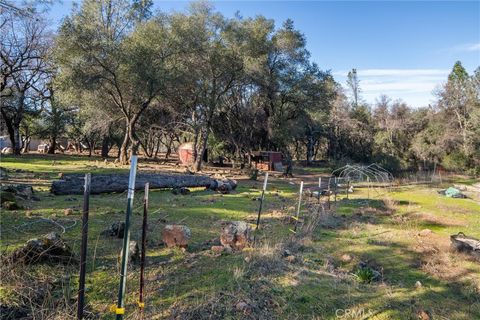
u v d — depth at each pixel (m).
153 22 21.16
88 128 26.25
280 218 8.41
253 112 29.05
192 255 5.01
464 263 5.98
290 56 25.98
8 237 5.11
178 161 31.33
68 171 16.98
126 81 21.03
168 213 7.98
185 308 3.50
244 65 22.95
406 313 3.89
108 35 20.78
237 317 3.44
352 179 19.09
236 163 29.25
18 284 3.52
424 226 9.19
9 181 11.83
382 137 33.47
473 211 11.54
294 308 3.73
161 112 28.28
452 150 30.98
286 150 25.92
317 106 27.00
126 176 11.00
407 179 22.98
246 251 5.33
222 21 23.45
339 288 4.37
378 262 5.87
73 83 19.22
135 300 3.59
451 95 32.22
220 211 8.74
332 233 7.57
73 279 3.87
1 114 28.20
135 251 4.61
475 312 4.15
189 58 22.50
